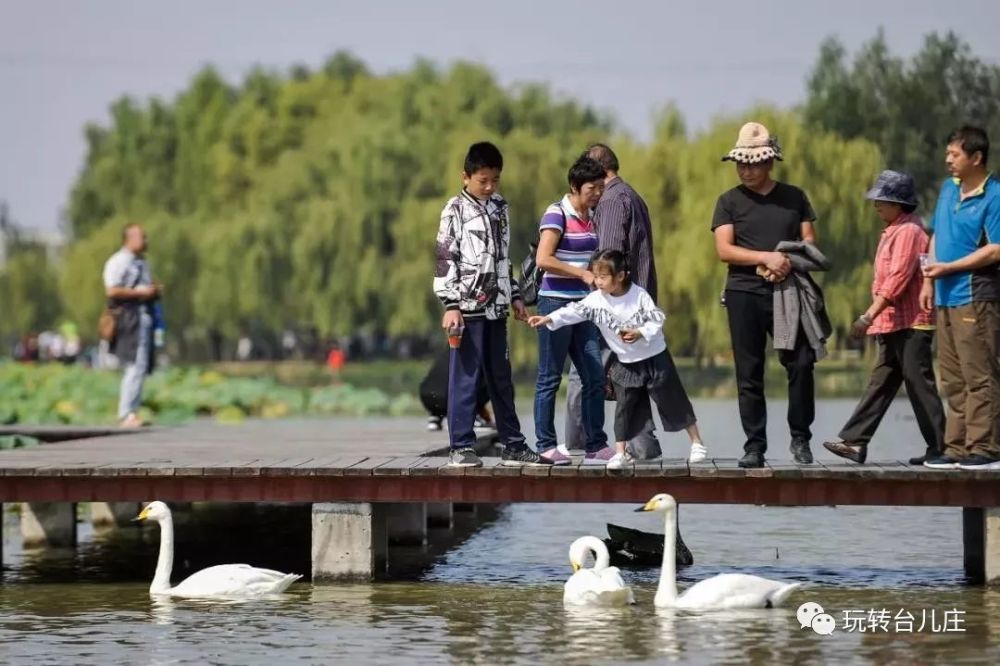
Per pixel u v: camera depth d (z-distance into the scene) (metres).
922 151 77.44
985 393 28.70
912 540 37.25
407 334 156.25
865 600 28.25
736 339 29.64
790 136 83.62
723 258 29.56
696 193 94.75
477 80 147.38
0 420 71.38
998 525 29.20
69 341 161.75
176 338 189.62
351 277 139.25
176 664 23.34
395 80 165.25
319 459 33.50
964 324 28.66
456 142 130.62
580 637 24.84
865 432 30.72
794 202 29.69
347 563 30.52
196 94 188.12
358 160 142.25
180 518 44.91
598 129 145.88
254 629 25.91
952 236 28.69
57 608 28.39
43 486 31.14
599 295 30.02
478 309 29.47
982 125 75.06
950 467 29.19
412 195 141.25
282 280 145.38
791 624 25.78
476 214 29.52
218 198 177.50
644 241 31.53
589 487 29.81
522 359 113.44
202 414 86.06
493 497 30.02
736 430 67.81
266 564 35.09
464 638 24.89
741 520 41.62
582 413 32.03
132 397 50.03
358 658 23.53
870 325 30.41
